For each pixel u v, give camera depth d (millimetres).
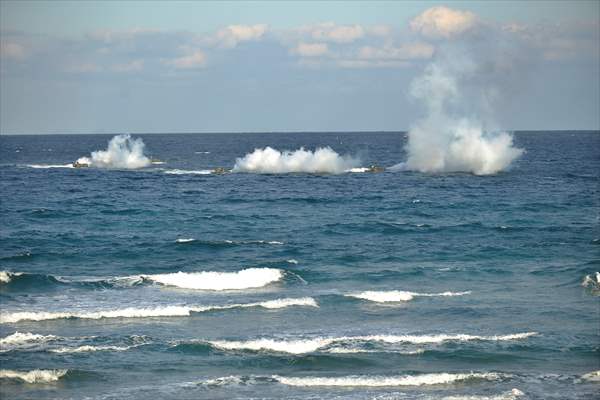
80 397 99312
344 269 171250
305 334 123812
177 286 154750
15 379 103750
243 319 132000
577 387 103250
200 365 110625
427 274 166000
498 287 154750
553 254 186500
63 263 176750
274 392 101312
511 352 115688
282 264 175500
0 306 138250
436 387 103312
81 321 129875
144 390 101688
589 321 130875
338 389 102375
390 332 124938
